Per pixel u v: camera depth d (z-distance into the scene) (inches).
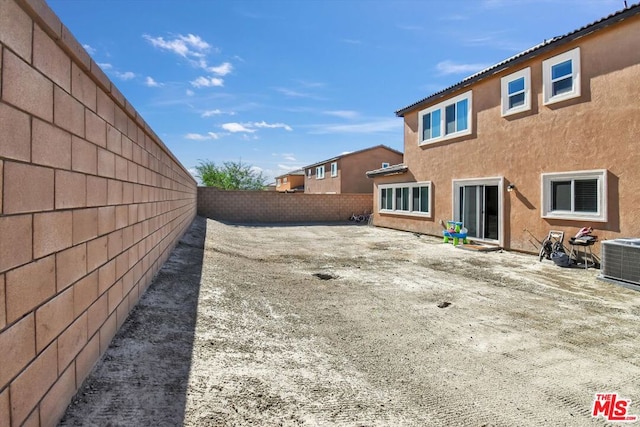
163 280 239.3
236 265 335.6
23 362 77.7
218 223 788.0
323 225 889.5
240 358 151.2
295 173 1868.8
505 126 473.1
